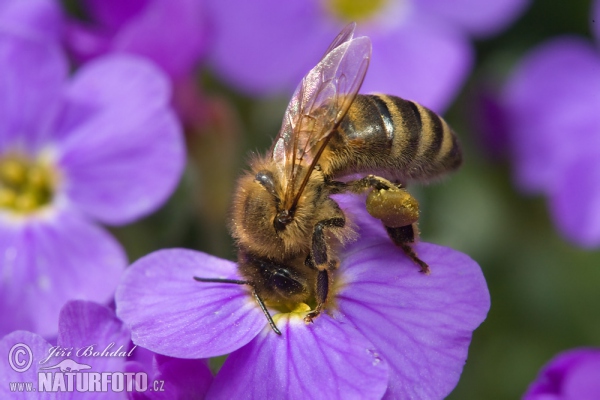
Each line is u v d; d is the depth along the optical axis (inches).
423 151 5.0
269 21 6.0
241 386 4.7
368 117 4.9
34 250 5.4
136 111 5.5
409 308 4.8
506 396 5.9
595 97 6.1
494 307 6.1
